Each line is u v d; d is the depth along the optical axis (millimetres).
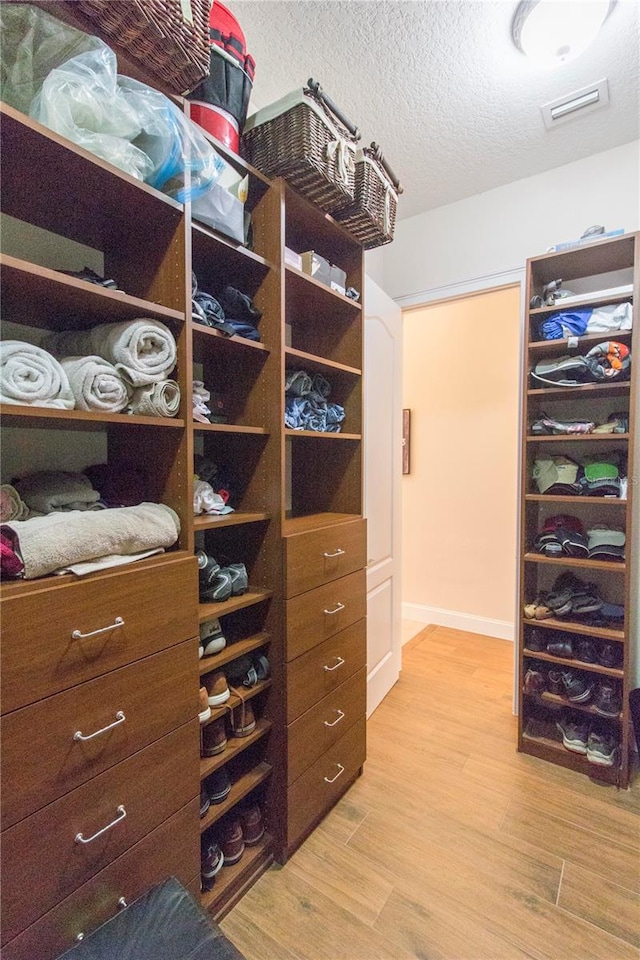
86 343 1012
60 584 815
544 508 2229
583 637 1970
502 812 1606
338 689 1636
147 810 974
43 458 1117
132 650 929
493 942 1154
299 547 1418
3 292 874
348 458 1863
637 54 1491
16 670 746
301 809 1448
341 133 1428
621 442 2041
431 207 2461
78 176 892
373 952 1133
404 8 1319
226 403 1479
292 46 1450
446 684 2545
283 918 1218
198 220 1145
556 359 1954
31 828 776
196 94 1180
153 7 860
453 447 3371
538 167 2121
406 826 1540
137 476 1139
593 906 1246
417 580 3566
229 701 1286
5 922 750
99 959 753
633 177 1959
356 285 1819
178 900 885
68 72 832
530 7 1316
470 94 1664
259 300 1406
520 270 2229
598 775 1769
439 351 3412
